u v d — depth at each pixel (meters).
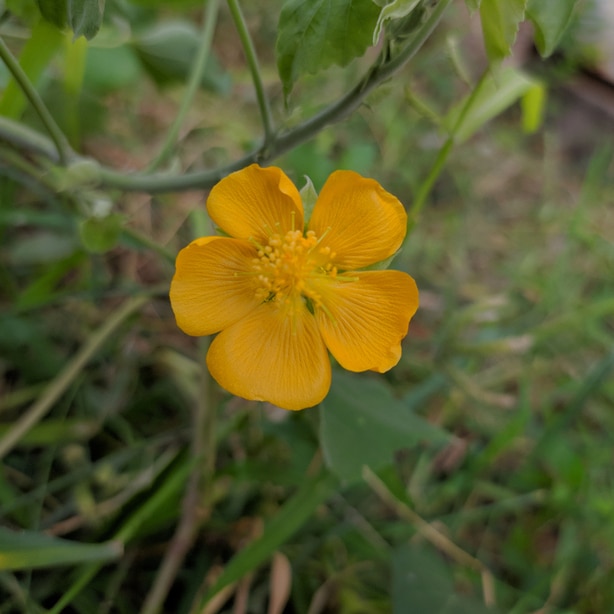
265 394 0.08
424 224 0.18
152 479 0.10
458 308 0.17
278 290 0.08
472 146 0.20
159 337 0.14
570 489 0.13
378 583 0.12
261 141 0.09
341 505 0.12
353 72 0.18
